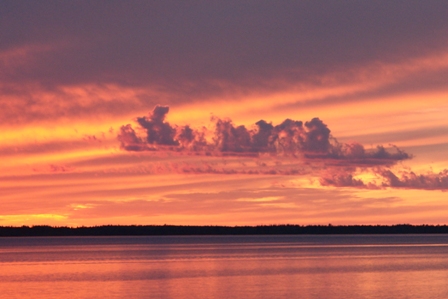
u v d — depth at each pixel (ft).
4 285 280.92
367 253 544.62
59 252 609.42
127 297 240.94
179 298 236.43
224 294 245.86
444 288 262.06
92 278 309.42
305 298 234.38
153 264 408.87
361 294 244.22
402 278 301.84
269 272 336.49
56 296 245.04
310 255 511.81
